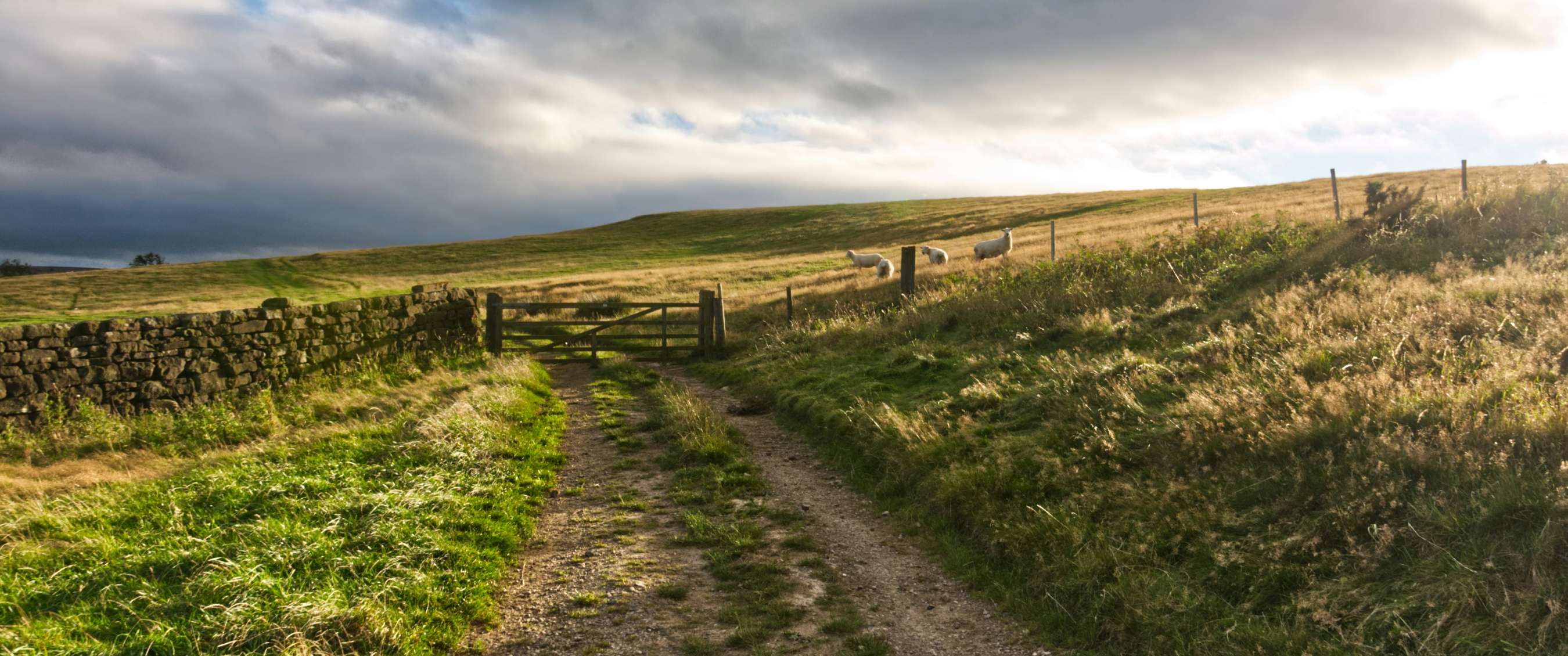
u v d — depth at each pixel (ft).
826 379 40.14
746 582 18.67
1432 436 17.02
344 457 25.13
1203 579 15.79
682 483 26.61
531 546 21.03
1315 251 41.45
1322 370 22.94
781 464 29.32
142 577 15.81
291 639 13.62
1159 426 22.80
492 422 31.19
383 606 15.28
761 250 204.54
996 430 26.84
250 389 39.63
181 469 25.26
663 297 104.06
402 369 48.14
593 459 30.07
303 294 151.94
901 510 23.54
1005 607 17.25
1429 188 112.47
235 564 15.80
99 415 31.78
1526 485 14.08
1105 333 36.27
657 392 43.24
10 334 30.14
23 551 16.70
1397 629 12.83
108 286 180.14
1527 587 12.52
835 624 16.39
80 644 12.98
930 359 38.70
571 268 186.09
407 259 230.89
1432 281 32.12
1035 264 63.31
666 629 16.30
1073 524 18.92
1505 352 20.74
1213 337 30.25
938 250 91.30
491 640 15.78
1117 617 15.53
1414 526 14.69
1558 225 34.91
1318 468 17.40
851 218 246.68
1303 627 13.61
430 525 19.97
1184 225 65.51
